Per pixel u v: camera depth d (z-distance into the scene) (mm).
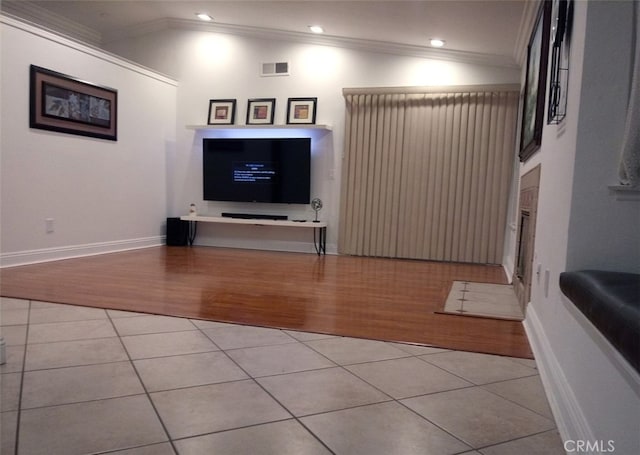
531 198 2912
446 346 2227
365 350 2135
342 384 1727
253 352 2057
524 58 4621
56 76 4363
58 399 1531
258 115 5887
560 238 1752
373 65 5543
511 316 2846
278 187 5816
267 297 3188
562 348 1588
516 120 5070
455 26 4449
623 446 934
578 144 1571
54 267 4094
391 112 5438
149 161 5742
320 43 5676
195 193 6199
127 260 4645
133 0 5305
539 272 2322
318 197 5816
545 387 1719
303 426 1397
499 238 5184
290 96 5820
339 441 1317
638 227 1534
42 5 5332
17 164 4066
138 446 1258
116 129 5160
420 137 5371
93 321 2465
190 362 1906
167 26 6098
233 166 5941
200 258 4977
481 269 4863
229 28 5918
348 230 5656
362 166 5570
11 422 1369
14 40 3980
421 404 1576
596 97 1556
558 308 1706
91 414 1434
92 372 1771
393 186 5496
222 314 2686
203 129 6082
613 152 1544
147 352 2014
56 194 4465
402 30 4855
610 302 1058
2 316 2521
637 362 836
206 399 1563
